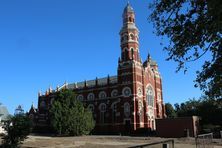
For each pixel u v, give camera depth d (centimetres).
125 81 9106
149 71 9819
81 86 11275
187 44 1195
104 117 9769
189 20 1150
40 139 5634
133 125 8544
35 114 11869
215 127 6375
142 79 9281
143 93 9194
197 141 2309
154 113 9569
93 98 10281
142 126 8775
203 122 7262
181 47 1217
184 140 5056
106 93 9950
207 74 1263
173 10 1208
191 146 3847
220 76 1212
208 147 2462
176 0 1192
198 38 1145
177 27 1188
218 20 986
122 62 9381
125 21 9869
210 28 1081
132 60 9175
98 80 10975
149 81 9669
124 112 8881
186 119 6375
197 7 1127
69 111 7988
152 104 9562
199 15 1114
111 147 3931
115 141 5431
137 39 9706
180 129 6397
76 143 4766
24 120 3297
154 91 9881
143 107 9031
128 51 9406
